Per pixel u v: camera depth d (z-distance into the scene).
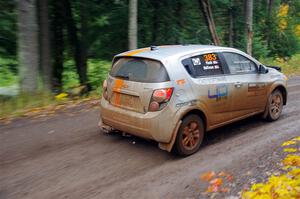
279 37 25.53
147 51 6.25
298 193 3.90
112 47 15.84
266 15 25.58
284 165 5.30
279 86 8.05
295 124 7.79
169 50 6.23
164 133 5.66
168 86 5.64
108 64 15.27
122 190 4.89
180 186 4.96
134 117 5.85
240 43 21.02
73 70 15.78
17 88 11.02
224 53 6.80
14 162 5.80
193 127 6.08
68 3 14.42
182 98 5.79
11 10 12.51
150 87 5.68
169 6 17.06
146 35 16.98
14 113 8.62
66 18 14.53
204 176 5.21
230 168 5.47
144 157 6.04
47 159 5.93
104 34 15.70
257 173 5.16
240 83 6.88
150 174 5.38
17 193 4.82
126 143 6.68
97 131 7.39
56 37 14.61
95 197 4.72
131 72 6.05
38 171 5.48
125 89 6.01
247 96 7.11
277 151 6.04
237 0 21.36
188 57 6.12
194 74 6.09
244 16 21.16
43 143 6.68
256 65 7.46
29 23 9.91
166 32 17.22
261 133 7.19
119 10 15.16
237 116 7.00
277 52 25.44
